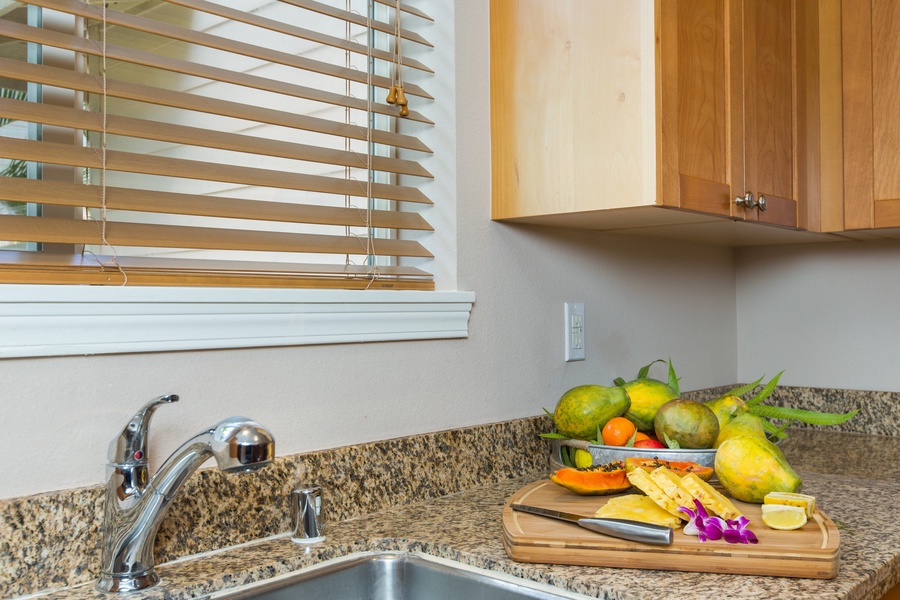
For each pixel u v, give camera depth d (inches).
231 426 32.9
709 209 55.5
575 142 54.6
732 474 44.3
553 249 65.2
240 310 42.8
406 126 59.2
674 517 40.4
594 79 53.6
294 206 47.7
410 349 53.0
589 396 55.1
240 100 56.2
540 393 63.5
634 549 37.6
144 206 39.4
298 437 46.2
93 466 37.6
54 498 35.4
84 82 37.6
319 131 48.1
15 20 40.3
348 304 48.1
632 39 51.7
